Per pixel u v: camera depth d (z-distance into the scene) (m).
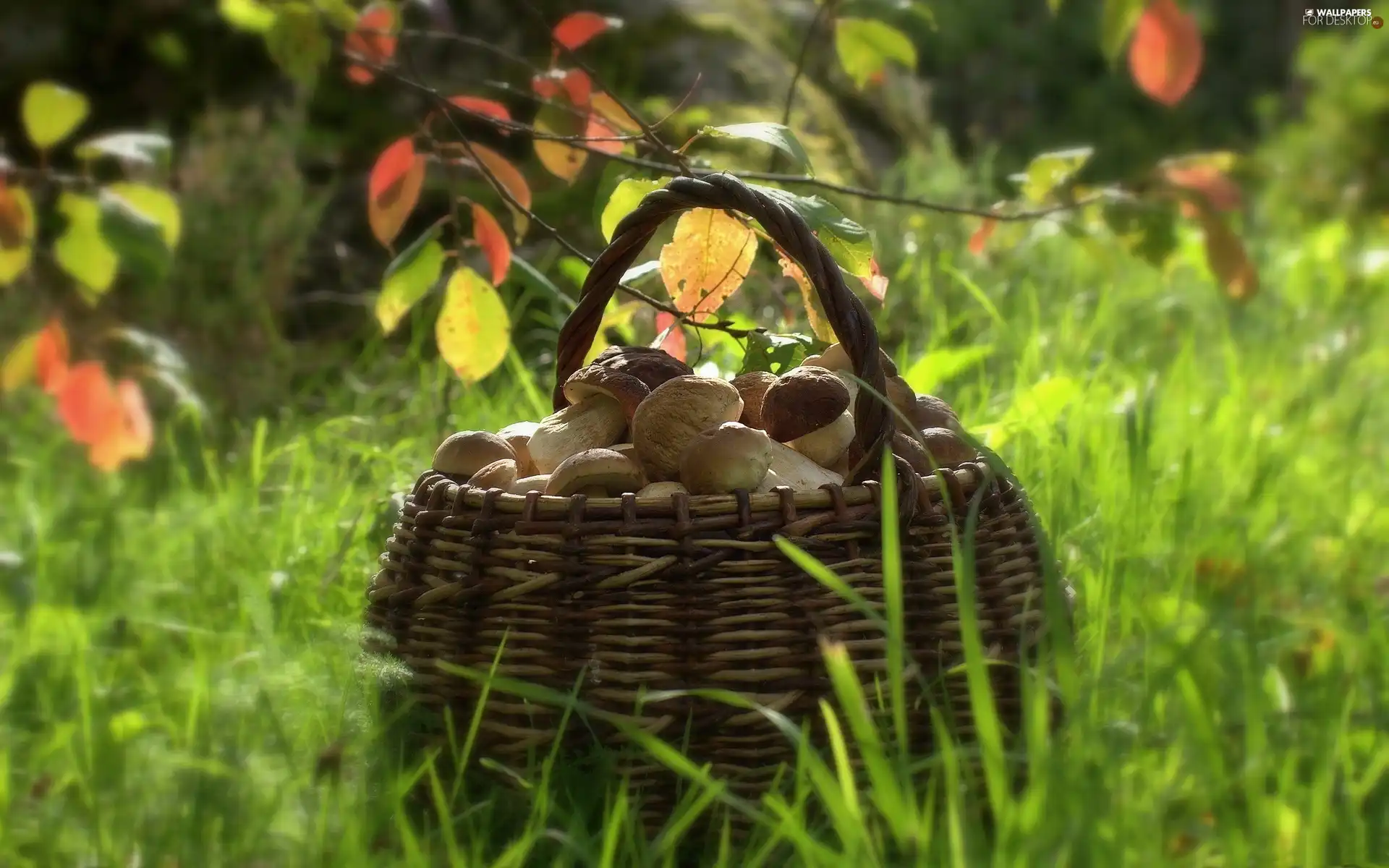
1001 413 1.88
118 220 1.35
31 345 1.53
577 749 1.19
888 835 1.13
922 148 3.48
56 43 2.99
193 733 1.29
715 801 1.17
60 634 1.45
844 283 1.22
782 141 1.36
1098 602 1.38
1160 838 1.09
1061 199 1.62
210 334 2.37
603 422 1.32
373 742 1.21
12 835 1.19
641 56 2.87
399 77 1.56
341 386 2.42
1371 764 1.17
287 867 1.14
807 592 1.18
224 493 1.87
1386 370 2.51
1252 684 1.19
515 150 2.81
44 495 1.96
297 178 2.58
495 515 1.21
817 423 1.28
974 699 1.06
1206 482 1.72
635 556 1.18
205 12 3.03
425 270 1.51
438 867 1.13
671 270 1.50
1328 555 1.67
